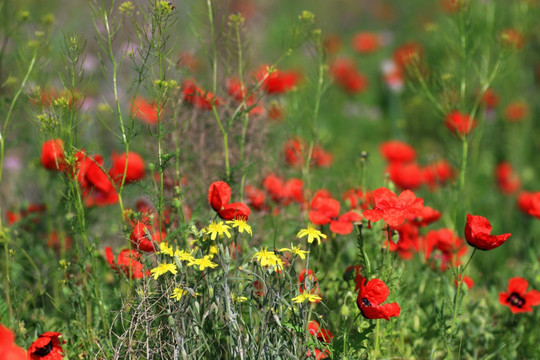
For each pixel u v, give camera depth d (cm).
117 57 861
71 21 977
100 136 549
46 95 447
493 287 521
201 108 528
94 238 490
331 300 456
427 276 512
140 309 365
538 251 673
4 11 497
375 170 879
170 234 392
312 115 533
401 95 1153
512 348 456
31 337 439
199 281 371
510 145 987
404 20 1666
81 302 445
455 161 510
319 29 503
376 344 396
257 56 562
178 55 490
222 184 379
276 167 570
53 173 488
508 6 761
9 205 611
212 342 375
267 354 365
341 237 508
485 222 378
